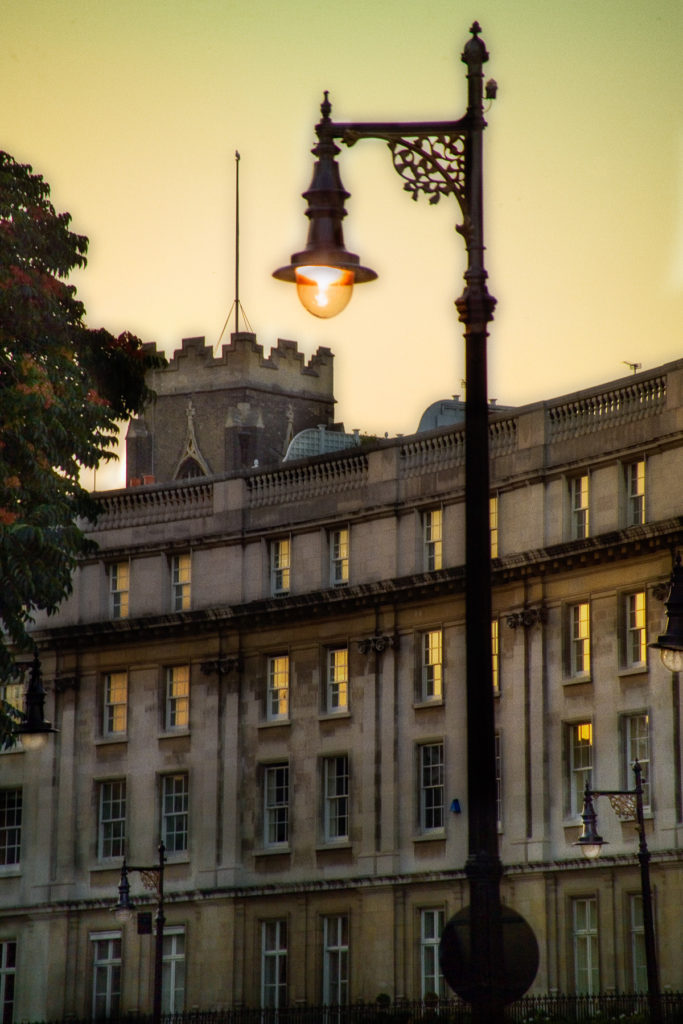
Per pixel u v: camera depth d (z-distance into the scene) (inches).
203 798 5743.1
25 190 4168.3
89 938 5876.0
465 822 5177.2
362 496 5536.4
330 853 5457.7
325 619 5575.8
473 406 1596.9
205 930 5664.4
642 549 4857.3
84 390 4183.1
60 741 6028.5
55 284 4121.6
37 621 6127.0
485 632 1567.4
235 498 5816.9
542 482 5142.7
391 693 5398.6
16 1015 5954.7
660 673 4815.5
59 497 4035.4
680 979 4670.3
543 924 4987.7
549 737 5059.1
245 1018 5413.4
